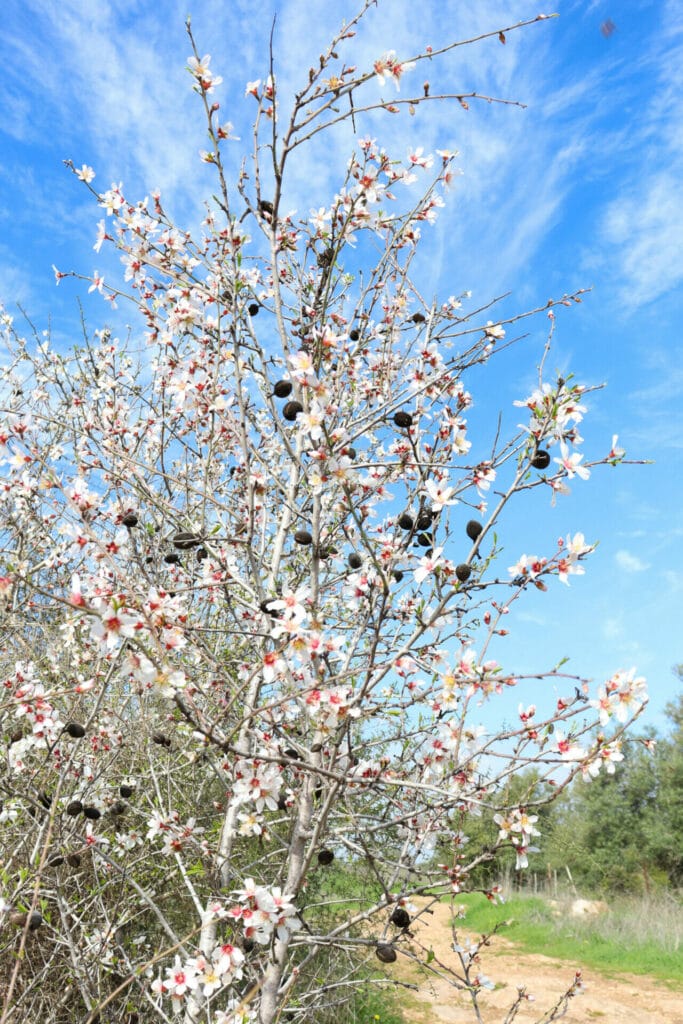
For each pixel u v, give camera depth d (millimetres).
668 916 12188
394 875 3367
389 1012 7359
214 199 3479
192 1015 3320
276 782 3020
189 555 4461
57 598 2469
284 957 3018
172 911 5047
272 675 2709
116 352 5117
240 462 4328
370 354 4203
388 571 3004
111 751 4227
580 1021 7891
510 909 13156
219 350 3686
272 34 3201
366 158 3492
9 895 3693
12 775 3891
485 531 2803
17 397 5469
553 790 2824
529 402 2736
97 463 4160
